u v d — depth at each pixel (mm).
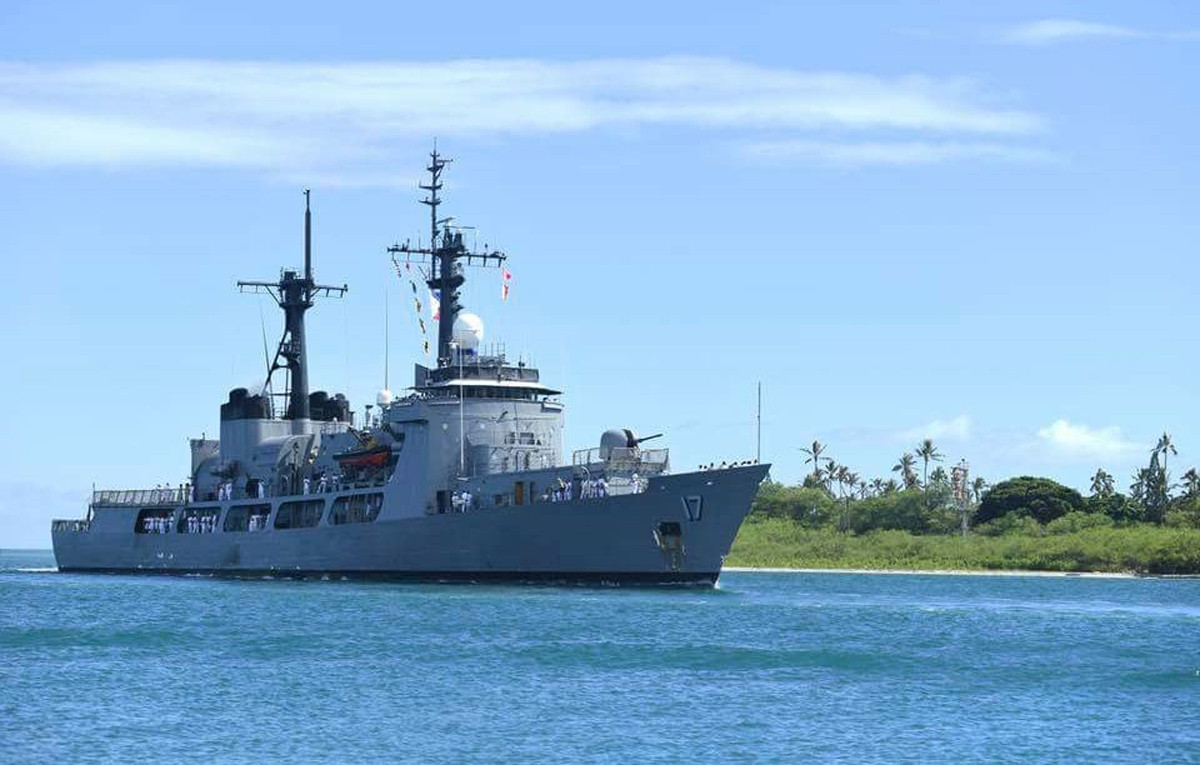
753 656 125312
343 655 125938
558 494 177750
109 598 181750
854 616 160250
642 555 172375
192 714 100750
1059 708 103812
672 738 93688
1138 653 130750
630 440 176625
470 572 183500
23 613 162875
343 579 198375
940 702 105875
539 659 123312
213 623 149375
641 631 140500
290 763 87312
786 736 94375
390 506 191750
